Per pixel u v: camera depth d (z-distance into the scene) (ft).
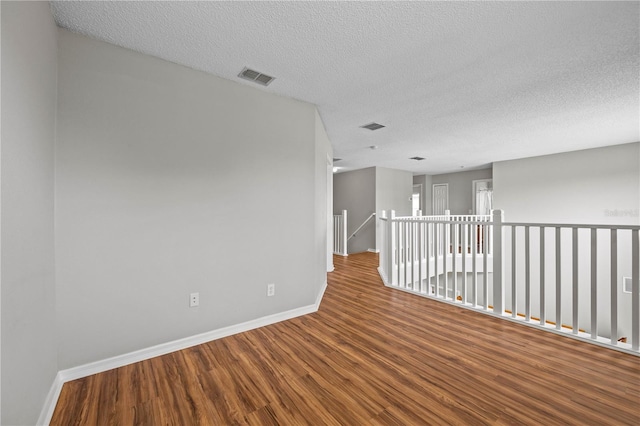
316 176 10.69
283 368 6.35
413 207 30.55
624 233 16.72
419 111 11.14
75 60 6.06
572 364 6.38
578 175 18.37
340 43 6.59
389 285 13.48
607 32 6.29
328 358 6.77
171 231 7.22
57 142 5.82
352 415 4.89
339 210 29.30
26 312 4.14
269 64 7.48
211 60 7.25
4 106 3.48
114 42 6.44
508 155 19.90
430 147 17.37
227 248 8.14
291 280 9.58
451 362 6.53
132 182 6.69
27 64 4.24
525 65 7.72
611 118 12.05
